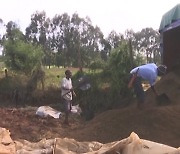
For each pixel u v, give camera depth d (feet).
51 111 38.68
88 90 45.60
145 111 31.91
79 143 22.22
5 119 34.63
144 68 33.14
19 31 61.52
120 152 17.69
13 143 21.58
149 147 17.17
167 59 50.37
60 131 32.45
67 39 103.96
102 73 46.29
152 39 112.88
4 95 52.95
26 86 52.90
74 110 41.01
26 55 55.72
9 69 56.34
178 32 50.47
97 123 33.12
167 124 29.89
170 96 39.22
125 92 44.19
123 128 30.53
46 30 112.16
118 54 45.78
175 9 44.75
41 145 22.24
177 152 16.17
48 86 53.42
